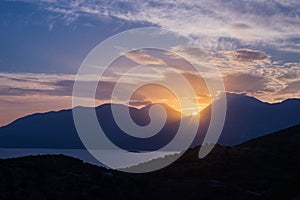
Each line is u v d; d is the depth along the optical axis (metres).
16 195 37.00
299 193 37.75
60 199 37.69
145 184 42.06
